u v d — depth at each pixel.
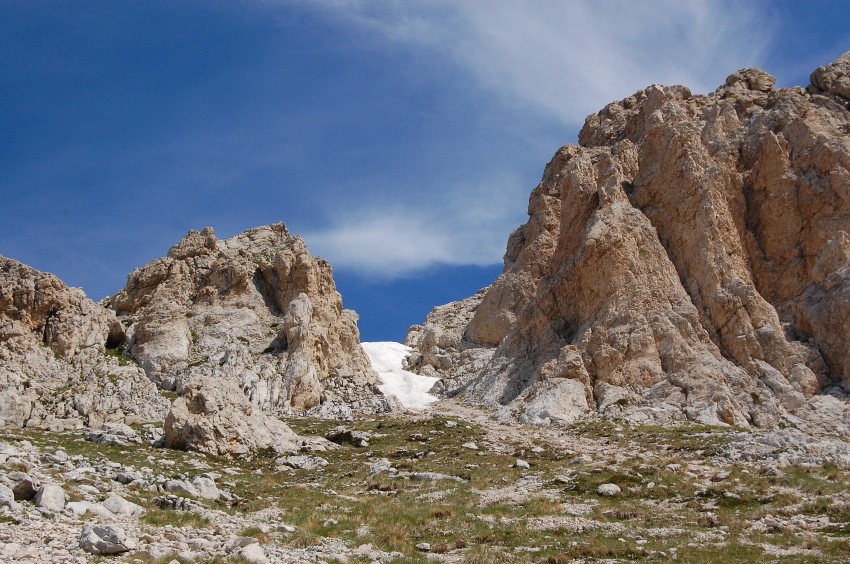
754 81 95.19
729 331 69.38
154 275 87.19
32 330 70.06
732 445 50.16
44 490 29.81
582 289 76.69
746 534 32.47
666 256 75.25
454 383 86.62
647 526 34.12
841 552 29.36
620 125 102.31
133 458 46.31
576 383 68.44
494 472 46.59
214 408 53.56
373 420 68.44
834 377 65.56
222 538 28.81
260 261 92.25
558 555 28.89
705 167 79.12
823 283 70.44
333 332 87.44
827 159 75.12
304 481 45.38
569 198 86.62
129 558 24.53
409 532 33.03
